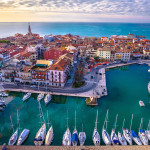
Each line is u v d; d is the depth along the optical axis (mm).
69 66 145750
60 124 84125
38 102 106000
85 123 84938
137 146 60719
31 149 57500
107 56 198375
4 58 163875
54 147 59031
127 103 104688
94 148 58469
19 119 88438
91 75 149750
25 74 125250
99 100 107688
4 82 129750
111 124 83938
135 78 149500
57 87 122125
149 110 97312
